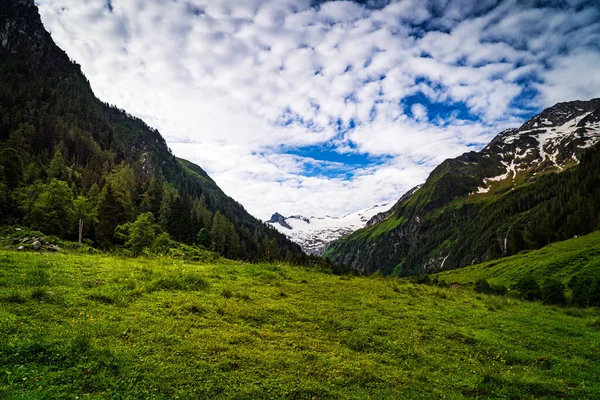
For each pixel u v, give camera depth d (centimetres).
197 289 1914
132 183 15412
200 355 1148
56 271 1856
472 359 1464
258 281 2333
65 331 1141
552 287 4500
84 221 8938
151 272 2155
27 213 7906
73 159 16962
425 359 1412
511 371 1387
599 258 8081
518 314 2302
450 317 2030
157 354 1108
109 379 940
